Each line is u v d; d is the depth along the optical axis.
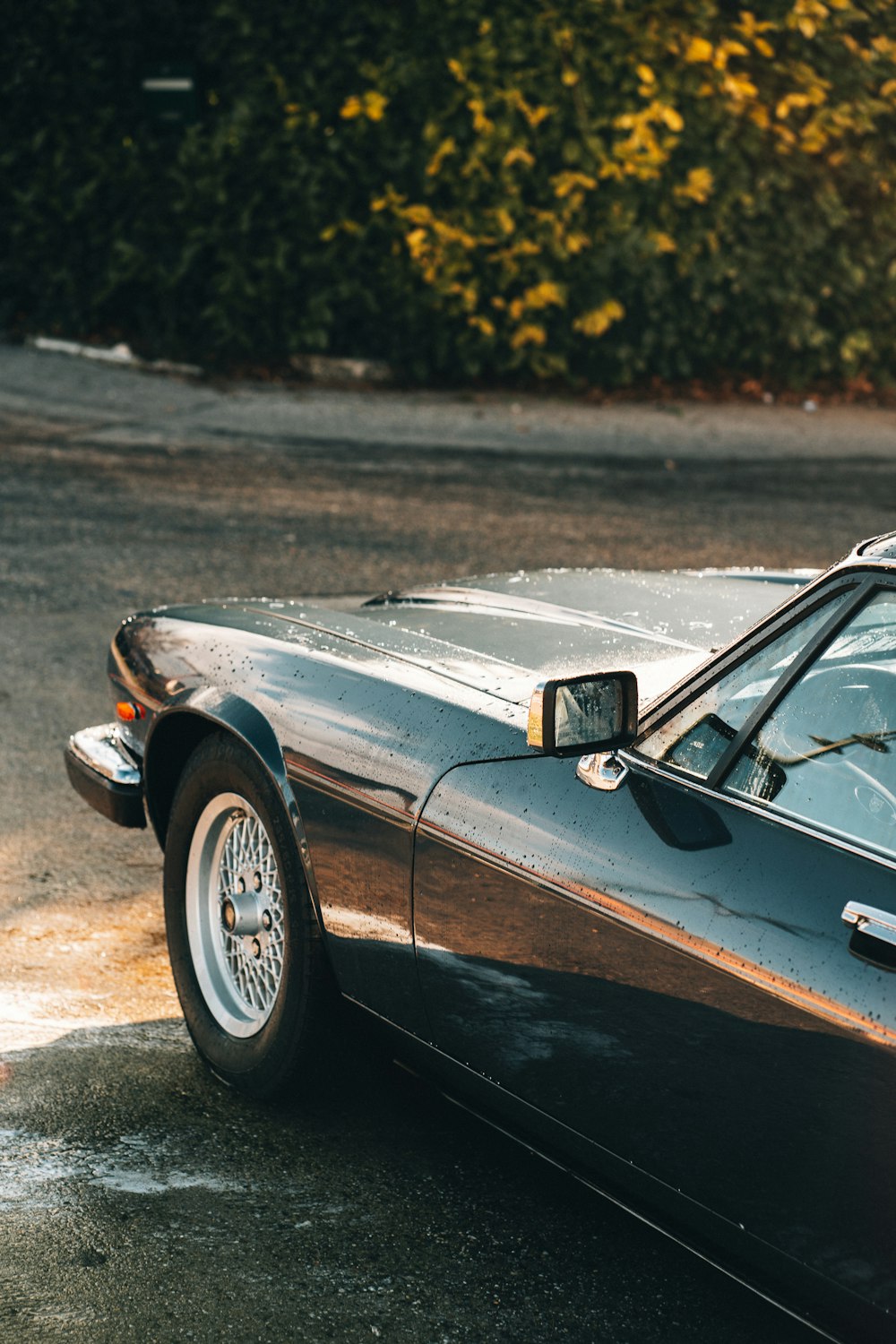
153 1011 4.11
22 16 13.69
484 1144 3.53
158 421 12.84
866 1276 2.31
